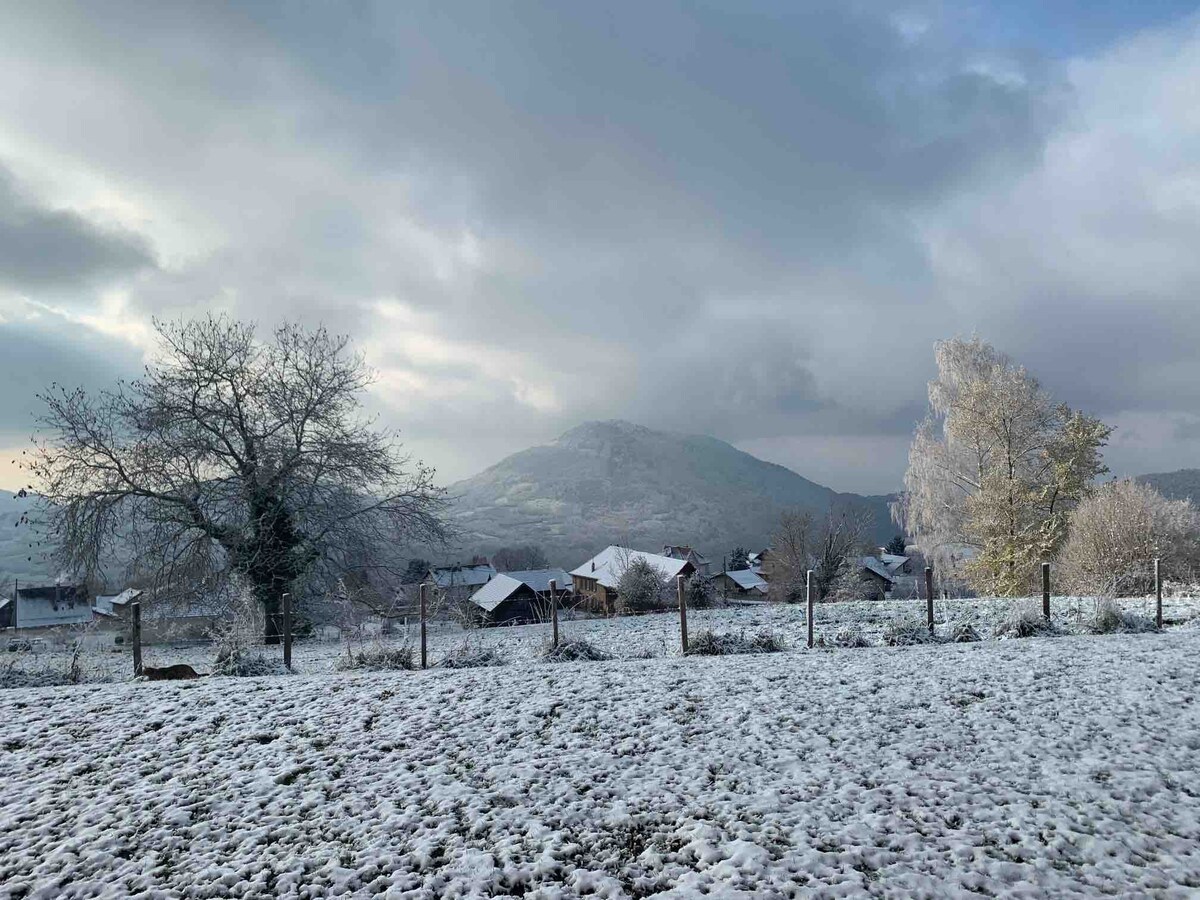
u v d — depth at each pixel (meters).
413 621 29.92
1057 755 7.05
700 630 15.52
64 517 27.83
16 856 5.54
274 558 29.48
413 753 7.68
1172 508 31.44
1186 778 6.42
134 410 28.72
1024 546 34.75
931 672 10.79
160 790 6.78
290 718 9.08
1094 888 4.74
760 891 4.75
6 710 9.77
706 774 6.81
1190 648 12.36
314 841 5.72
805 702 9.15
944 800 6.10
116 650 23.69
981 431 37.25
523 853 5.41
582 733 8.21
